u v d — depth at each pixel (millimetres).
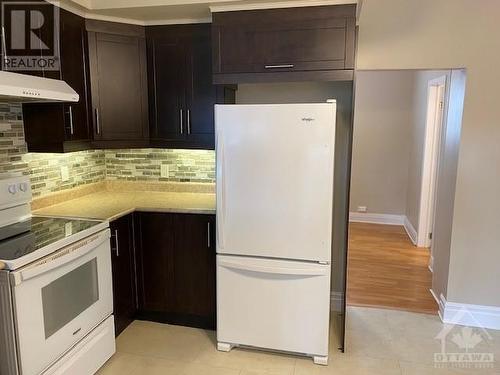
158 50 2898
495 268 2861
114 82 2830
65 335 2027
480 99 2701
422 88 4938
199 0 2453
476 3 2617
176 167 3279
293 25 2418
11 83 1840
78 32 2629
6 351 1771
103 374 2369
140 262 2873
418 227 4867
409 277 3902
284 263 2400
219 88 2826
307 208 2307
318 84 2990
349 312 3170
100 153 3338
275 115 2266
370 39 2758
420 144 4926
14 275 1705
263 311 2488
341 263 3158
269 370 2418
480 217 2828
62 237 2053
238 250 2461
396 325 2965
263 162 2324
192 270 2795
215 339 2762
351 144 2449
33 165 2633
